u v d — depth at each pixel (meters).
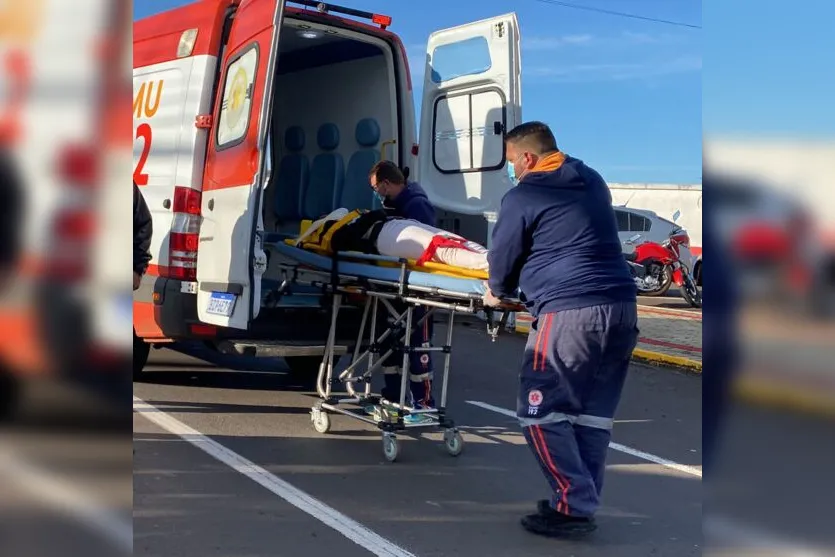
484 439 5.38
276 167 7.46
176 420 5.38
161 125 5.55
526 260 3.85
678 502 4.32
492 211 6.20
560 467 3.70
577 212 3.72
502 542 3.65
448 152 6.61
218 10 5.34
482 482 4.49
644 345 9.67
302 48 6.71
